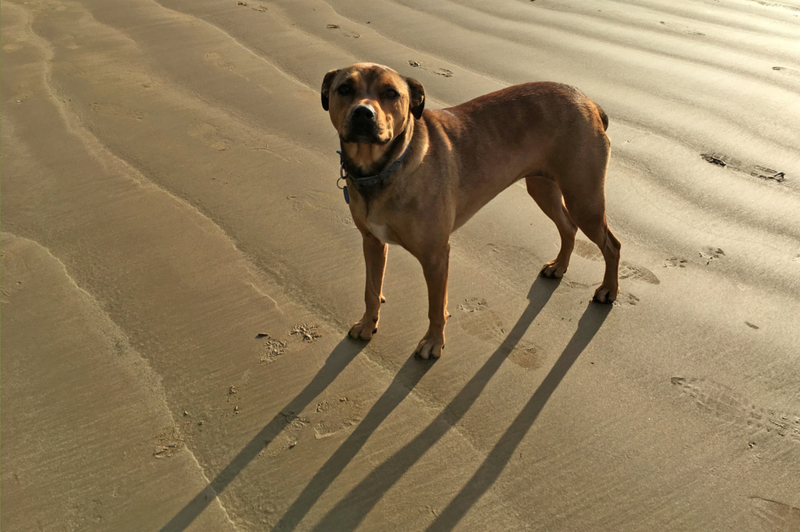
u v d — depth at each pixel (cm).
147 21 640
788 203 394
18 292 320
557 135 311
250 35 614
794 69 556
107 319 308
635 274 350
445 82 532
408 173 266
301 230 376
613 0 728
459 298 336
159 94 511
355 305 327
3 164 418
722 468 244
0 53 563
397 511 228
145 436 252
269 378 282
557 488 237
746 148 448
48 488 230
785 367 289
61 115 474
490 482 239
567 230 343
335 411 268
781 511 228
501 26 653
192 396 271
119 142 448
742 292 333
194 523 221
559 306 332
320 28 632
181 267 343
